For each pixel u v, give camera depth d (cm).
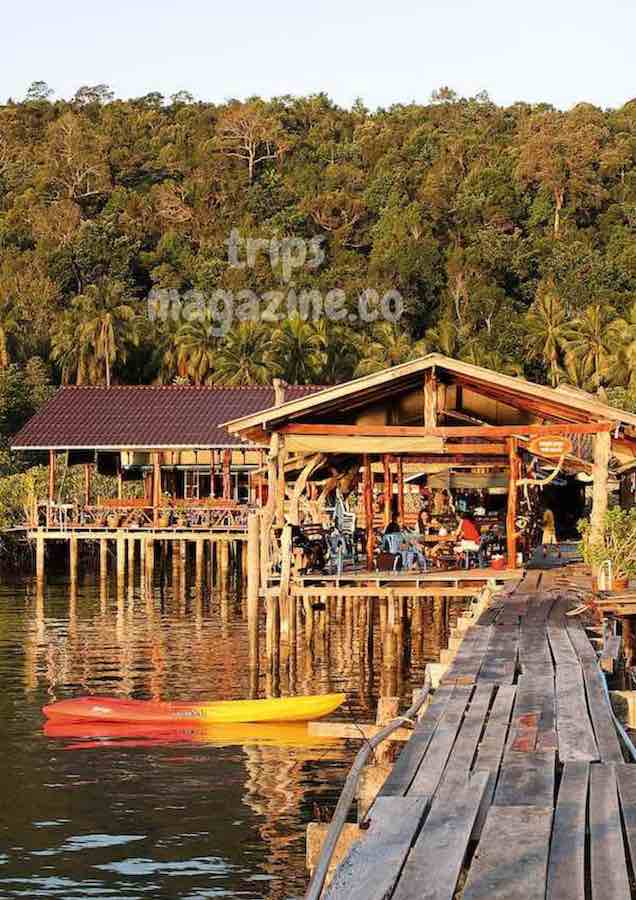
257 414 5050
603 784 1812
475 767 1911
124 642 6425
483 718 2280
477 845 1556
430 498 7606
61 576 10606
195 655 5931
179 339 17488
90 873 2688
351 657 5812
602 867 1439
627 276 19175
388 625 5100
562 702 2419
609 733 2139
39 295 19500
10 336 16988
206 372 17425
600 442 5038
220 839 2920
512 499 5262
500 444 5319
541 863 1450
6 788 3397
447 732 2156
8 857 2797
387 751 2652
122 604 8394
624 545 4866
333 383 17100
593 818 1638
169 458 11456
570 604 4100
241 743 3944
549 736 2125
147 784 3431
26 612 7906
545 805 1689
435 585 5359
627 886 1377
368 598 5744
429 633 6706
